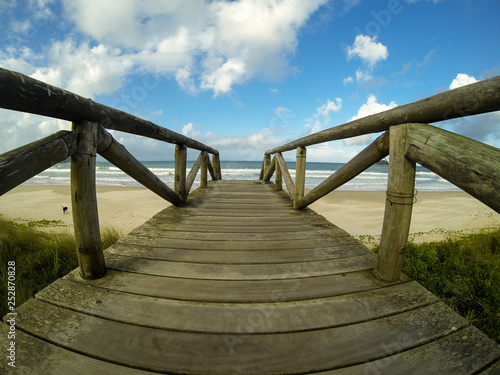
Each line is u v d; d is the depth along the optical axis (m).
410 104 1.30
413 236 7.52
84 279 1.46
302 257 1.85
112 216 10.09
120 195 15.03
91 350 0.97
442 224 9.67
